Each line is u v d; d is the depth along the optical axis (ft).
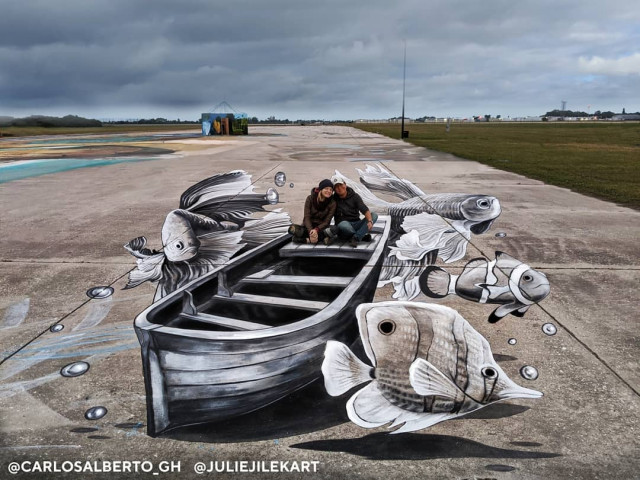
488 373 8.82
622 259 15.88
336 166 42.27
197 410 7.93
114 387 8.59
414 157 52.54
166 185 31.78
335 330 9.21
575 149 69.15
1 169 41.55
